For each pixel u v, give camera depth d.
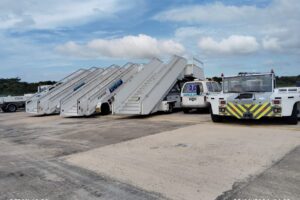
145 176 4.41
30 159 5.91
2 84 40.22
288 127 8.40
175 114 14.05
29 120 14.91
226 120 10.39
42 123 13.04
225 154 5.41
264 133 7.47
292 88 9.54
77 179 4.43
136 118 12.83
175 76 15.15
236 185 3.84
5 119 16.27
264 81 9.45
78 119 14.02
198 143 6.52
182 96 14.05
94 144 7.16
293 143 6.12
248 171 4.37
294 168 4.42
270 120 10.06
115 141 7.38
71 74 19.72
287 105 8.52
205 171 4.47
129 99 13.77
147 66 15.09
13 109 23.91
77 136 8.61
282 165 4.59
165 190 3.81
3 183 4.38
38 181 4.41
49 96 18.02
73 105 15.45
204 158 5.21
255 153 5.38
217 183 3.95
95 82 16.66
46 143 7.73
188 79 16.56
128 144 6.86
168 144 6.59
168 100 14.46
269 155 5.20
